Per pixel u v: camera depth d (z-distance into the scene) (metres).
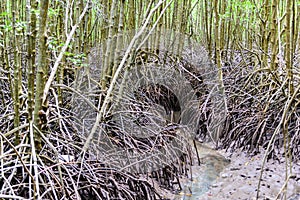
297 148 4.18
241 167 4.41
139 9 5.75
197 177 4.31
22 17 4.07
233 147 5.02
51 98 3.83
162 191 3.90
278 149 4.37
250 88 5.47
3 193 2.40
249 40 7.42
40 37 2.44
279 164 4.19
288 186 3.67
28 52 2.55
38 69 2.53
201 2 8.59
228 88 6.09
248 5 5.85
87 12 4.22
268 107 4.75
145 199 3.49
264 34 5.47
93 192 3.00
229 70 6.84
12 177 2.54
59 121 3.29
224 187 3.97
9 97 4.17
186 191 3.96
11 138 2.94
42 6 2.37
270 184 3.79
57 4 4.38
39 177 2.53
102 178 3.10
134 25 5.15
